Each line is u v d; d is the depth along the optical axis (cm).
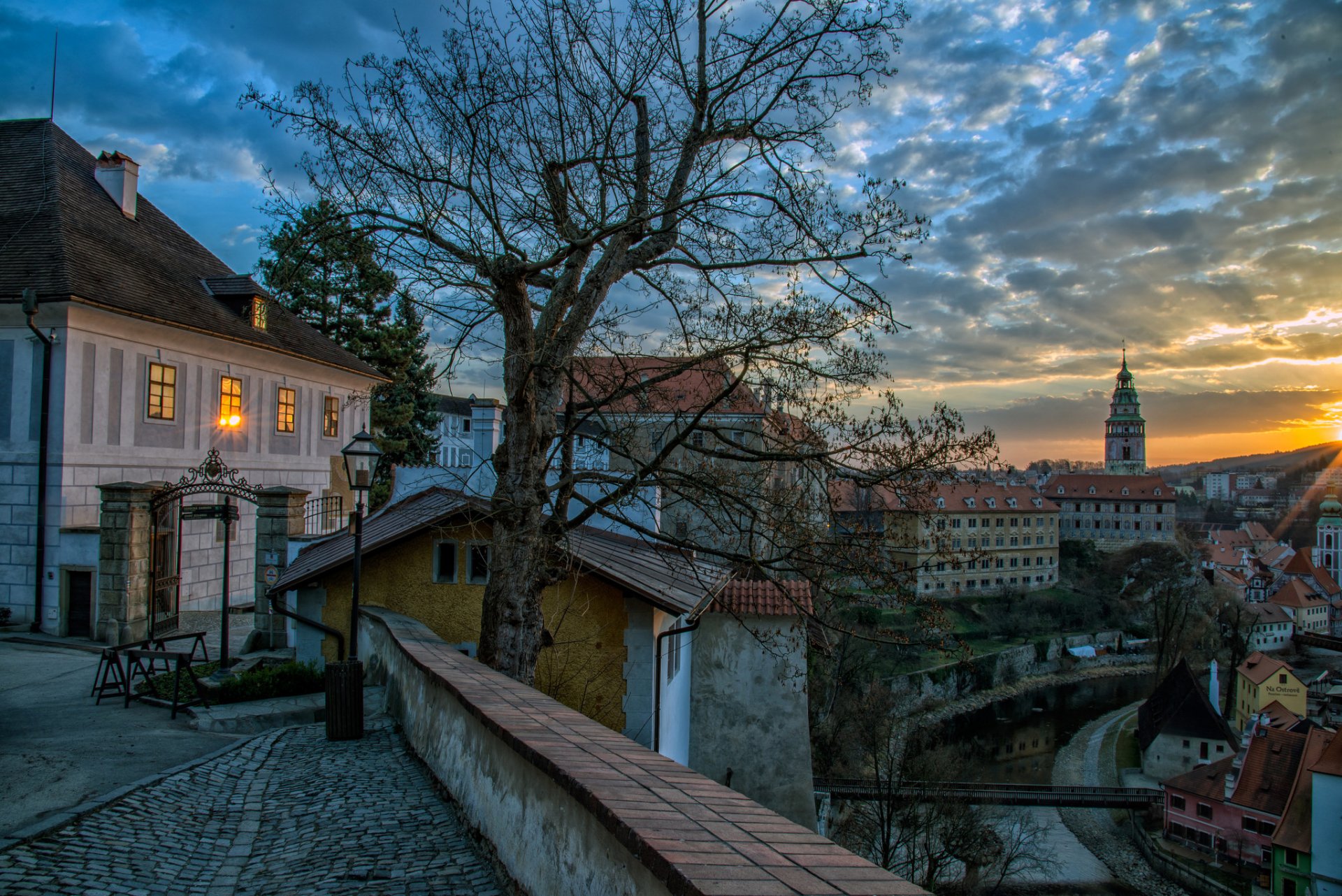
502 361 1029
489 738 568
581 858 375
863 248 973
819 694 3834
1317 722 7456
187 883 517
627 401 1339
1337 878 4375
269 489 1753
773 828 315
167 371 2175
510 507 1030
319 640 1366
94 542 1791
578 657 1229
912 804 3472
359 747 889
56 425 1839
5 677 1377
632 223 912
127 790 697
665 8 1015
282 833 614
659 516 1945
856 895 235
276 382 2678
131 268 2153
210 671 1405
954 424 982
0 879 493
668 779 395
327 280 3112
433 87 998
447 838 593
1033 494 11000
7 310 1842
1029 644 8456
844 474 1026
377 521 1709
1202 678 8925
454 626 1331
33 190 2111
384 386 3725
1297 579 12488
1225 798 4775
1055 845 4609
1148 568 10950
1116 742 6588
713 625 1662
